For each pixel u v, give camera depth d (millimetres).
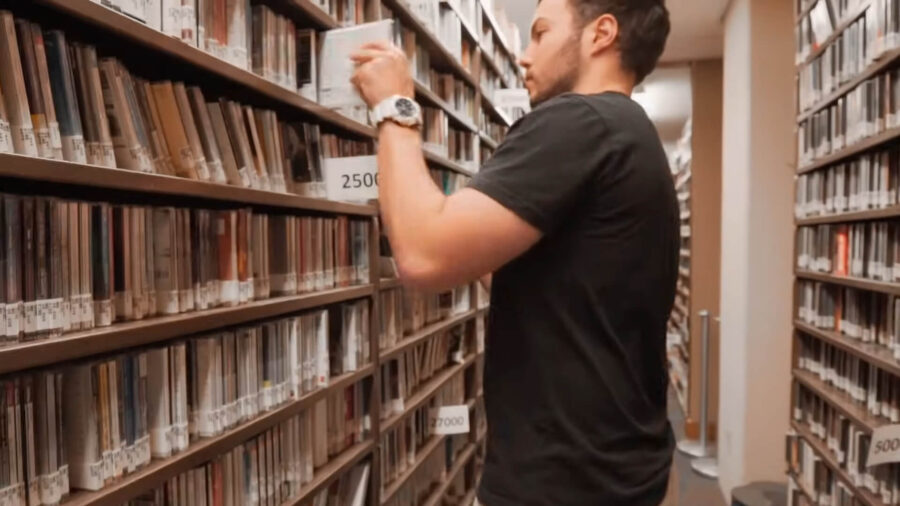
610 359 982
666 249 1028
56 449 925
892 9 1990
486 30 3898
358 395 2020
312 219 1694
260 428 1361
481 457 3623
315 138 1683
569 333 973
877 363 2096
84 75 986
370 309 2045
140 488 1023
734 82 4164
